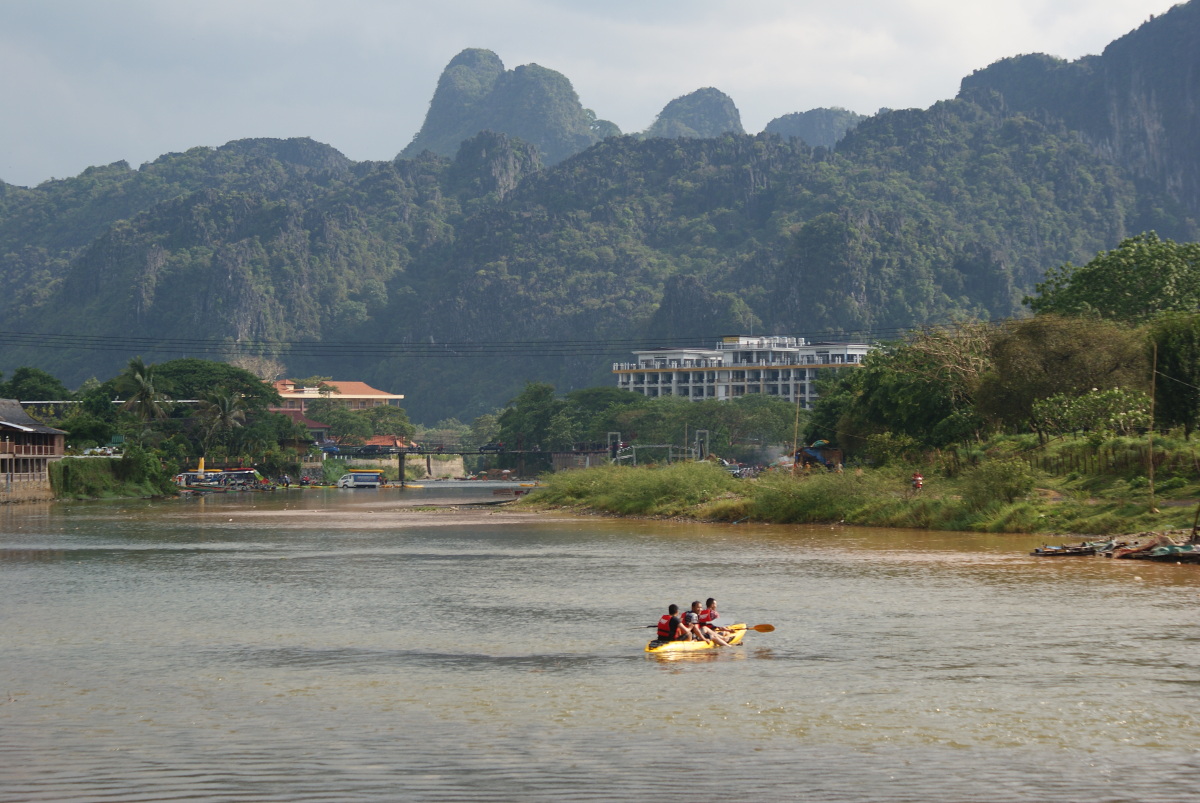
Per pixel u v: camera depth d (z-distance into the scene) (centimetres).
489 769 2083
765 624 3647
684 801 1902
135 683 2850
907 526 7681
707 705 2589
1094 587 4494
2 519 9962
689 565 5538
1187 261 11181
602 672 2977
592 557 6028
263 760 2144
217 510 11806
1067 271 12006
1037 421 8819
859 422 11500
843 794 1942
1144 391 8481
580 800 1903
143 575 5269
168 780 2014
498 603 4275
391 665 3080
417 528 8644
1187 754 2175
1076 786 1984
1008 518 6994
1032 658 3081
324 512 11369
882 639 3394
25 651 3284
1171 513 6316
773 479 8894
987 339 9938
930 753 2188
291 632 3619
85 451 15612
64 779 2023
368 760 2144
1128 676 2852
